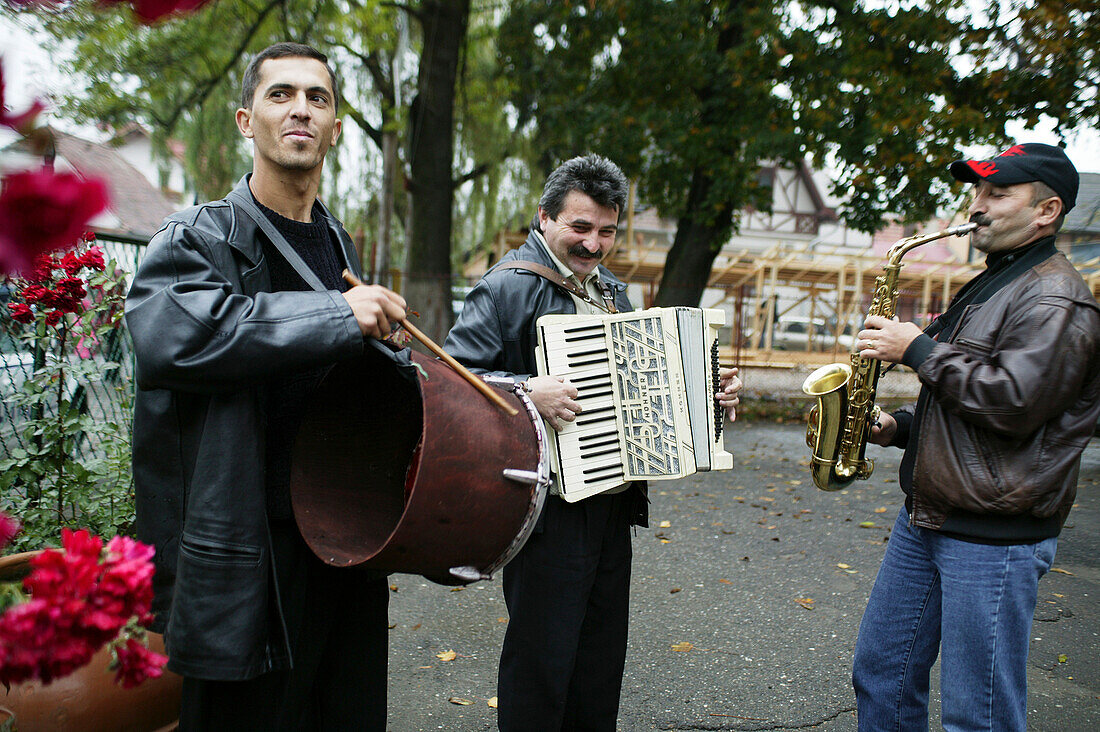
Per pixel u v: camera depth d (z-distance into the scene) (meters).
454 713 2.77
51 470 3.08
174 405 1.50
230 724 1.60
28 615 0.80
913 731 2.06
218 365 1.38
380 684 1.88
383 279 11.64
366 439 1.85
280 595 1.65
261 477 1.51
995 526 1.81
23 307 2.90
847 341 17.61
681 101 10.55
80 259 2.90
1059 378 1.69
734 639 3.43
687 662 3.20
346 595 1.82
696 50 10.03
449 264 12.16
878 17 9.59
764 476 6.83
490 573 1.65
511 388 1.76
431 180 11.93
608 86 11.00
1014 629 1.82
